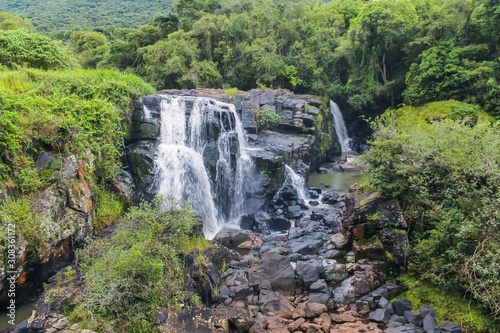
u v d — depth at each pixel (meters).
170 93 23.72
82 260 10.66
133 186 15.41
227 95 24.05
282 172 19.69
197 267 10.38
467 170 10.88
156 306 8.50
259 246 14.15
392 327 9.20
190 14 38.09
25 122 10.71
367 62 32.91
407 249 11.04
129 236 10.33
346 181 23.42
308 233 14.91
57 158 11.18
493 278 8.88
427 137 12.45
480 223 9.57
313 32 38.53
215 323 8.64
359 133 34.09
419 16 34.16
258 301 10.26
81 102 13.28
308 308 9.86
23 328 8.04
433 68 26.00
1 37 16.14
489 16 25.47
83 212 11.78
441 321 9.35
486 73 24.25
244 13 36.19
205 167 17.83
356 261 11.95
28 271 9.75
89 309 8.04
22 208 9.76
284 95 27.41
